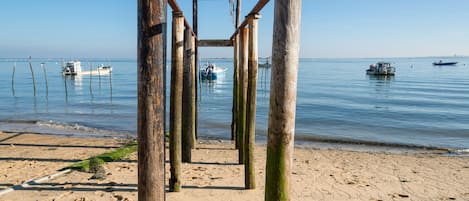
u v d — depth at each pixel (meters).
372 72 58.28
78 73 54.53
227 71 70.81
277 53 2.17
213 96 28.94
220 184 5.56
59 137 10.41
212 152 8.30
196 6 8.90
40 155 7.65
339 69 94.06
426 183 6.19
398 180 6.32
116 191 5.09
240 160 6.99
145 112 2.05
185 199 4.84
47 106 21.56
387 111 20.20
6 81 44.78
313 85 40.56
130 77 56.75
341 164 7.57
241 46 6.50
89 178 5.72
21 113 17.81
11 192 4.97
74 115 17.36
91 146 8.88
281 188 2.28
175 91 4.93
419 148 10.56
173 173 5.11
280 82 2.18
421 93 31.31
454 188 5.93
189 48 6.58
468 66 106.69
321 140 11.61
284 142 2.24
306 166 7.26
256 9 4.68
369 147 10.55
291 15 2.12
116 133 12.02
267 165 2.35
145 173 2.10
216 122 15.46
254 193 5.16
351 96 28.80
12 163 6.80
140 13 2.00
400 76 57.56
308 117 17.69
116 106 22.05
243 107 6.82
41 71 76.62
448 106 22.67
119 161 7.02
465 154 9.59
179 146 5.07
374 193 5.50
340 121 16.47
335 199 5.15
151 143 2.08
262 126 14.37
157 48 2.02
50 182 5.48
